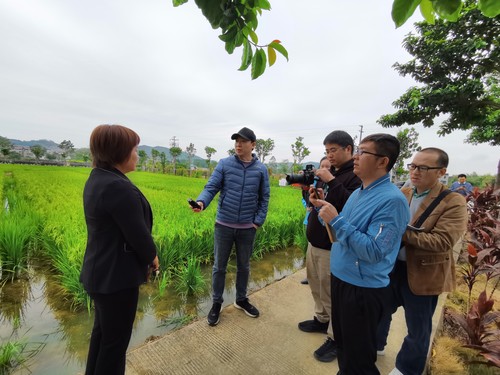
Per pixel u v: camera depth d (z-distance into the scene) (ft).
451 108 29.30
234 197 9.82
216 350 8.36
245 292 10.66
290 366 7.80
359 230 5.47
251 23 3.92
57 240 14.49
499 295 13.03
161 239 14.57
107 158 5.55
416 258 6.46
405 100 32.94
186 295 13.10
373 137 5.48
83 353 9.02
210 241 16.94
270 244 19.38
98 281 5.33
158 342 8.63
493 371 8.05
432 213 6.56
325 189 8.44
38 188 40.42
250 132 9.80
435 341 9.19
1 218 18.03
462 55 26.18
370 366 5.59
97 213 5.26
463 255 13.99
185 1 4.12
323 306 8.62
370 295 5.34
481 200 24.23
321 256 8.42
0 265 13.92
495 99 30.58
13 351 8.53
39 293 12.78
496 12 2.84
